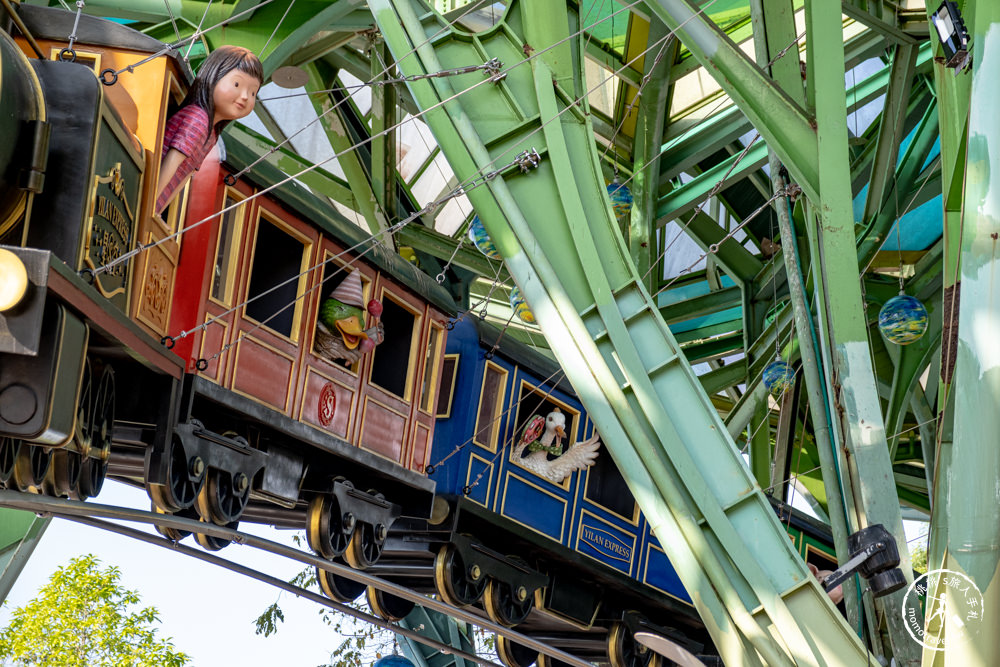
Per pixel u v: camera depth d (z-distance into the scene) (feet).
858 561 38.47
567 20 44.91
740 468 39.37
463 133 42.83
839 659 36.94
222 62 36.19
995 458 34.19
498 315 98.37
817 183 43.55
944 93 39.68
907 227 84.94
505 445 58.18
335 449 47.34
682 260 98.68
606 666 75.41
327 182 83.82
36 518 62.59
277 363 44.83
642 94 75.20
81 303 30.01
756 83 44.01
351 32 67.10
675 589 69.82
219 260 42.14
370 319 49.62
